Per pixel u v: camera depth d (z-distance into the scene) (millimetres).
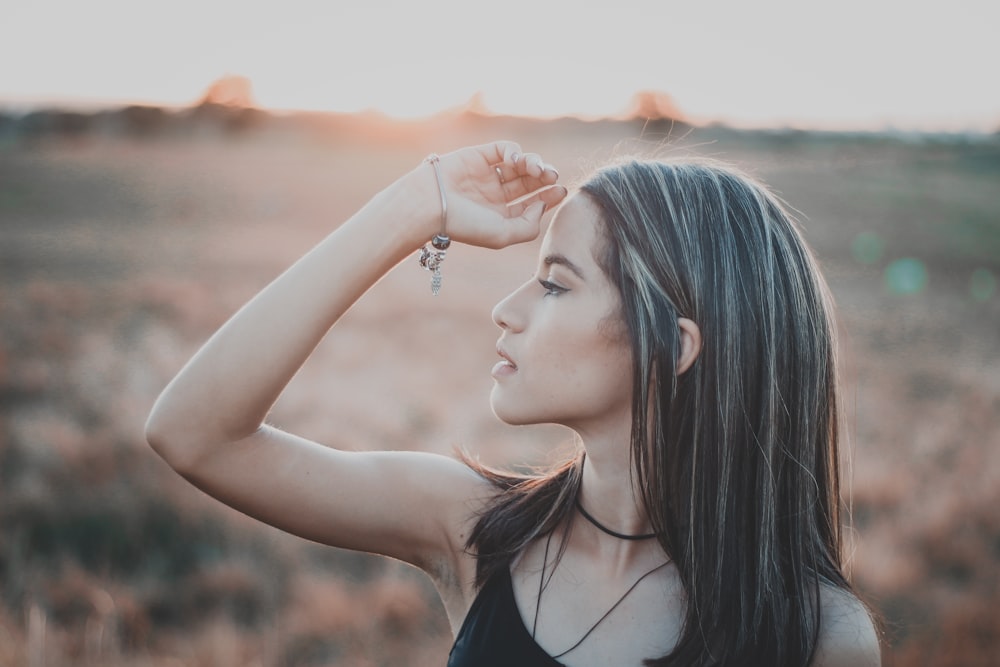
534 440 7191
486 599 1338
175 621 4430
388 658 4160
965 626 4398
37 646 3490
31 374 8516
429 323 13109
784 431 1312
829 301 1429
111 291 14648
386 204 1274
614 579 1318
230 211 33062
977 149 61062
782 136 65062
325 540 1405
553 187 1361
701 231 1248
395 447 7094
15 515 5312
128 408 7461
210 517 5488
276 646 4156
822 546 1377
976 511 6199
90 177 41062
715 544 1263
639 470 1237
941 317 16406
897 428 8328
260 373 1211
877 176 48656
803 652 1251
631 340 1225
